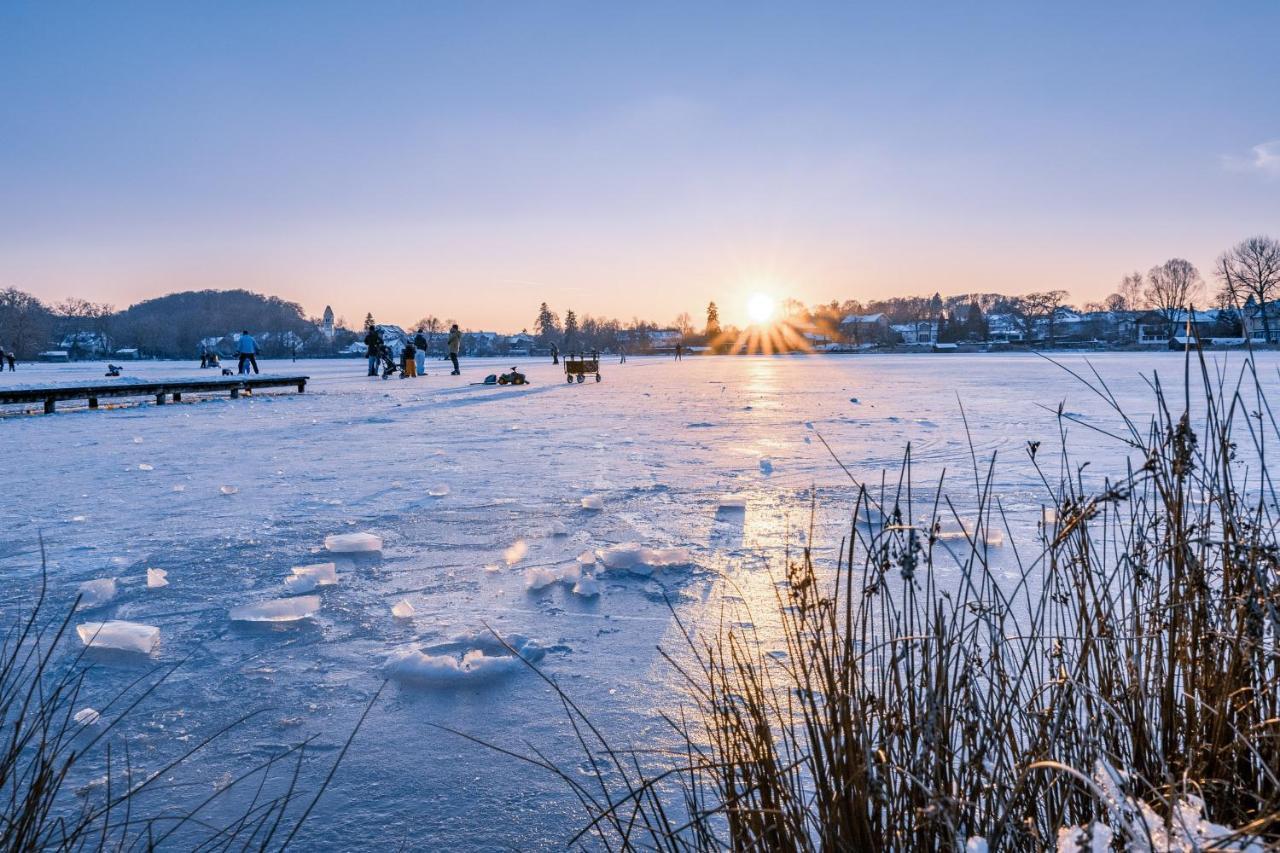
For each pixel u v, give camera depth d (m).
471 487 7.19
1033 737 1.69
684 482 7.29
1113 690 1.81
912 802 1.51
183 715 2.89
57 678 3.18
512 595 4.18
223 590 4.33
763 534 5.34
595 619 3.81
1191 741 1.62
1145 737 1.70
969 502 6.09
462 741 2.70
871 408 14.91
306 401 18.56
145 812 2.30
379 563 4.81
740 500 6.20
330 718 2.87
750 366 46.72
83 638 3.55
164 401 18.80
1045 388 21.09
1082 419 11.94
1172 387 19.16
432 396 19.98
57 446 10.43
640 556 4.64
